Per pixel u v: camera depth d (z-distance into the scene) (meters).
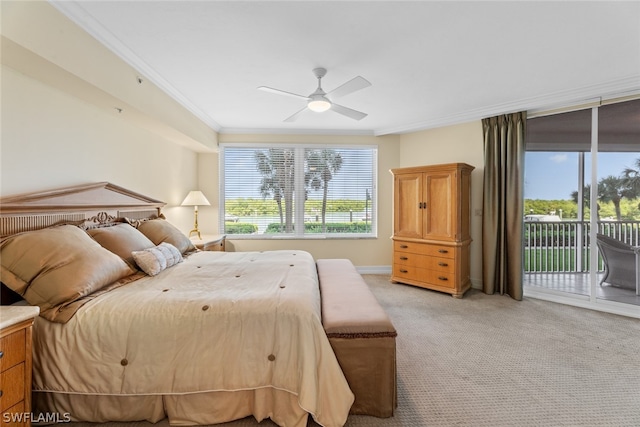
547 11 1.88
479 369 2.12
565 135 3.51
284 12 1.89
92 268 1.76
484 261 3.91
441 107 3.79
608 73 2.79
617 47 2.32
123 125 2.96
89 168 2.50
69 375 1.50
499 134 3.82
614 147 3.20
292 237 4.95
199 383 1.51
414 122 4.45
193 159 4.67
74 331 1.51
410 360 2.24
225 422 1.58
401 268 4.27
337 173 5.04
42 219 1.99
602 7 1.84
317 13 1.90
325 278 2.47
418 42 2.25
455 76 2.86
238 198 4.96
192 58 2.49
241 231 4.98
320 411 1.48
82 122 2.42
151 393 1.51
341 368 1.63
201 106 3.74
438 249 3.88
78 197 2.30
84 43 2.00
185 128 3.61
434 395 1.84
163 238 2.90
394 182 4.32
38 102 2.04
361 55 2.44
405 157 4.89
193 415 1.56
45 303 1.58
